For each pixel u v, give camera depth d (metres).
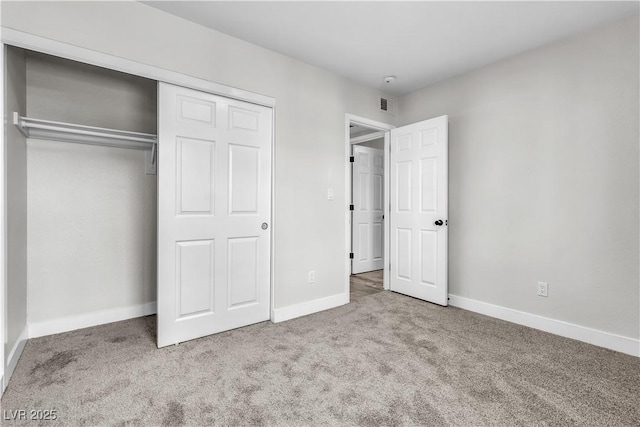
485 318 2.92
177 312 2.34
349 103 3.38
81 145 2.56
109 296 2.71
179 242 2.34
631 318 2.20
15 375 1.85
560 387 1.78
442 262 3.25
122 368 1.95
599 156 2.34
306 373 1.92
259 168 2.75
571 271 2.48
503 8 2.15
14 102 1.97
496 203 2.96
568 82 2.50
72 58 1.90
